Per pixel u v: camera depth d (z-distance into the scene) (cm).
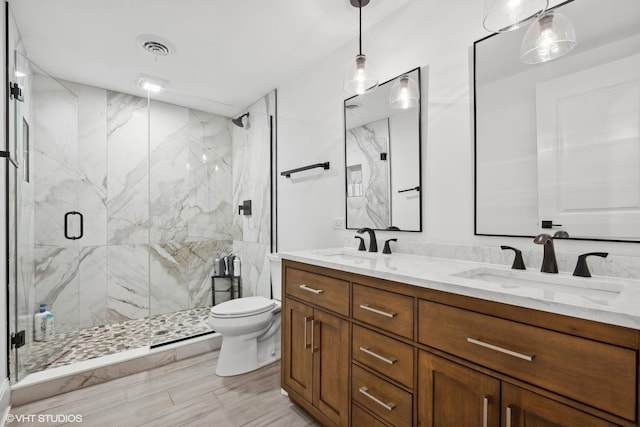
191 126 340
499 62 142
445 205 163
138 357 224
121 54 239
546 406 79
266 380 211
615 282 102
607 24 113
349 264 141
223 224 354
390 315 120
